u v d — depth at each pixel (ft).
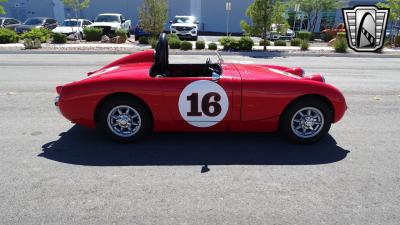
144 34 68.95
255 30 58.44
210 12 109.91
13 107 20.70
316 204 10.30
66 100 13.99
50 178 11.75
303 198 10.62
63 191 10.90
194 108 13.98
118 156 13.61
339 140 15.67
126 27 80.28
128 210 9.87
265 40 58.80
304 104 14.21
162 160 13.29
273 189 11.16
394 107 21.77
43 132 16.35
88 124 14.49
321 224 9.32
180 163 13.04
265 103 13.97
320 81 15.67
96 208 9.97
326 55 54.80
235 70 14.98
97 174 12.08
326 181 11.75
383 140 15.76
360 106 21.94
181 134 16.20
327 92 14.08
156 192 10.88
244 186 11.32
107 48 55.93
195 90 13.80
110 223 9.27
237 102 13.92
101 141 15.20
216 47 58.23
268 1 55.93
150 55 16.75
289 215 9.71
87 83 13.96
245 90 13.82
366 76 34.47
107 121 14.32
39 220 9.39
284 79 14.17
